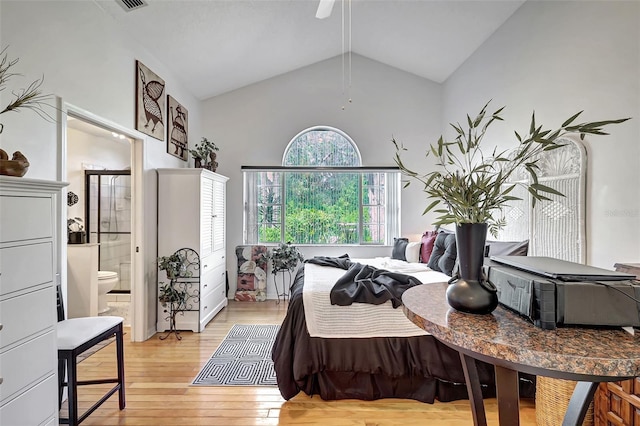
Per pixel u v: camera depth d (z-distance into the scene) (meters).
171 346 2.98
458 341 0.86
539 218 2.62
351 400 2.14
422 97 4.74
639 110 1.86
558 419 1.71
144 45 3.12
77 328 1.84
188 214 3.43
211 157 4.11
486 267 1.21
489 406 2.06
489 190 1.05
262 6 3.08
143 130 3.12
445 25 3.51
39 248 1.42
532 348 0.76
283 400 2.14
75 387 1.71
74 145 4.60
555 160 2.46
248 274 4.57
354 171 4.70
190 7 2.77
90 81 2.41
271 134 4.69
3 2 1.75
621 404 1.51
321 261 3.32
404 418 1.96
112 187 4.90
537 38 2.71
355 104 4.72
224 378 2.40
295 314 2.22
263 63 4.20
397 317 2.15
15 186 1.31
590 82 2.18
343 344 2.13
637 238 1.87
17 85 1.82
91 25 2.42
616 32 1.98
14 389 1.30
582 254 2.21
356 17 3.67
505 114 3.18
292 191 4.78
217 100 4.66
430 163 4.71
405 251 3.88
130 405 2.07
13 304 1.30
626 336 0.82
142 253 3.14
